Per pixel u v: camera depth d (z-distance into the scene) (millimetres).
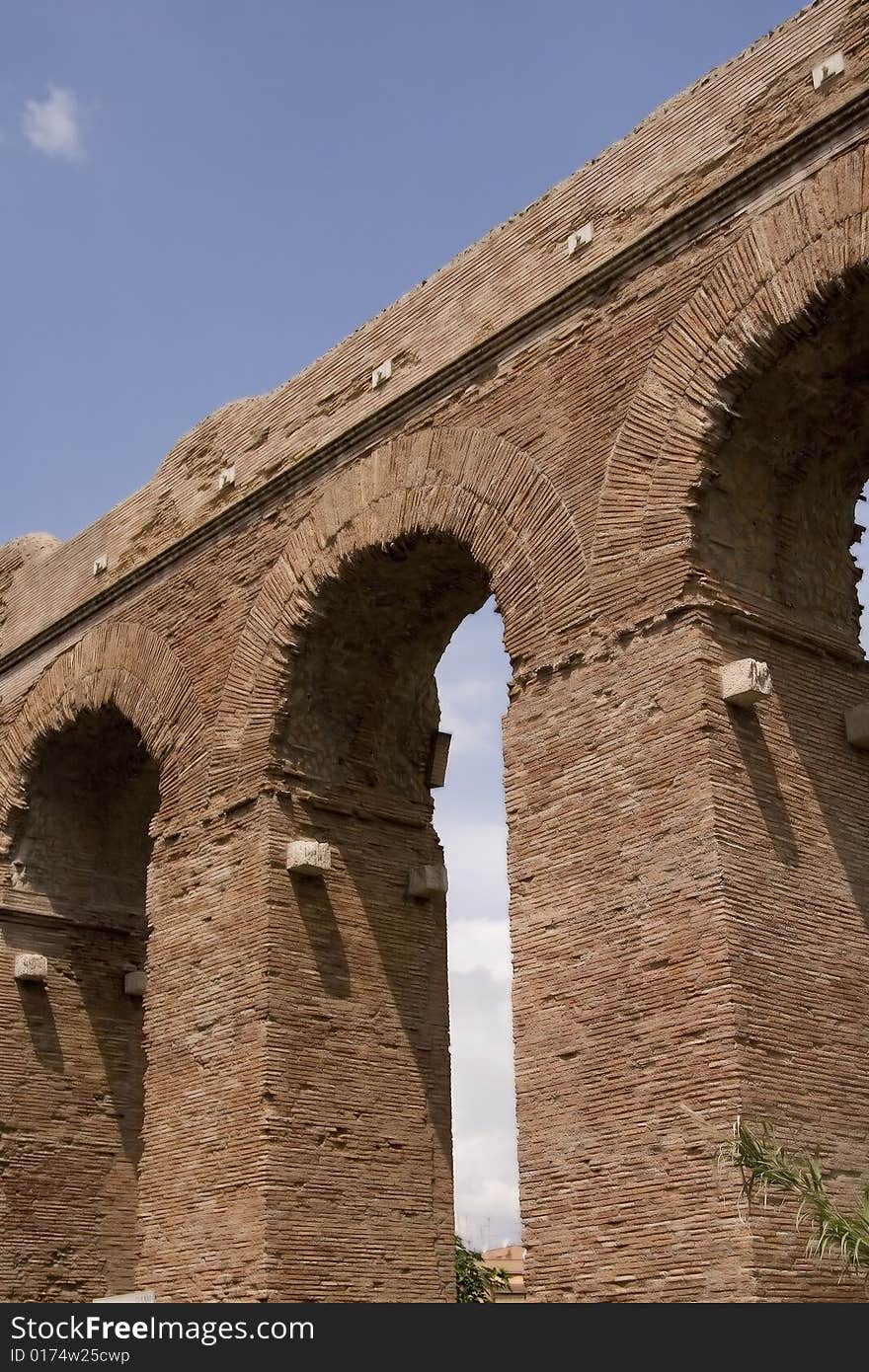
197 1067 22703
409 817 24719
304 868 22781
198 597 25500
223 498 25750
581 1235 17266
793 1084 16750
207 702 24641
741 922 17016
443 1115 23547
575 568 19547
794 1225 16125
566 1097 17859
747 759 17891
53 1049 28109
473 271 22469
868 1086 17484
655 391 19266
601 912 18094
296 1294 20969
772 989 16984
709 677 17922
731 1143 15562
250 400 26141
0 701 29719
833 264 17703
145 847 30172
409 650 24547
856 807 18844
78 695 27516
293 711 23688
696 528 18547
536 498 20281
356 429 23281
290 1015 22234
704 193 19219
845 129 17984
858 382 18922
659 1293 16375
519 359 21188
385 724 24812
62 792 29047
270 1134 21469
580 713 18984
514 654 20000
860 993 17859
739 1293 15656
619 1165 17125
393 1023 23406
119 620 27094
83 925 28922
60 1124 27828
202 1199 21891
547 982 18438
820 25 18719
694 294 19125
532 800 19219
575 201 21250
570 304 20672
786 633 18906
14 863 28516
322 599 23359
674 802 17688
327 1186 21797
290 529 24141
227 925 23000
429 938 24375
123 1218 28047
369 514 22766
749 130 19203
